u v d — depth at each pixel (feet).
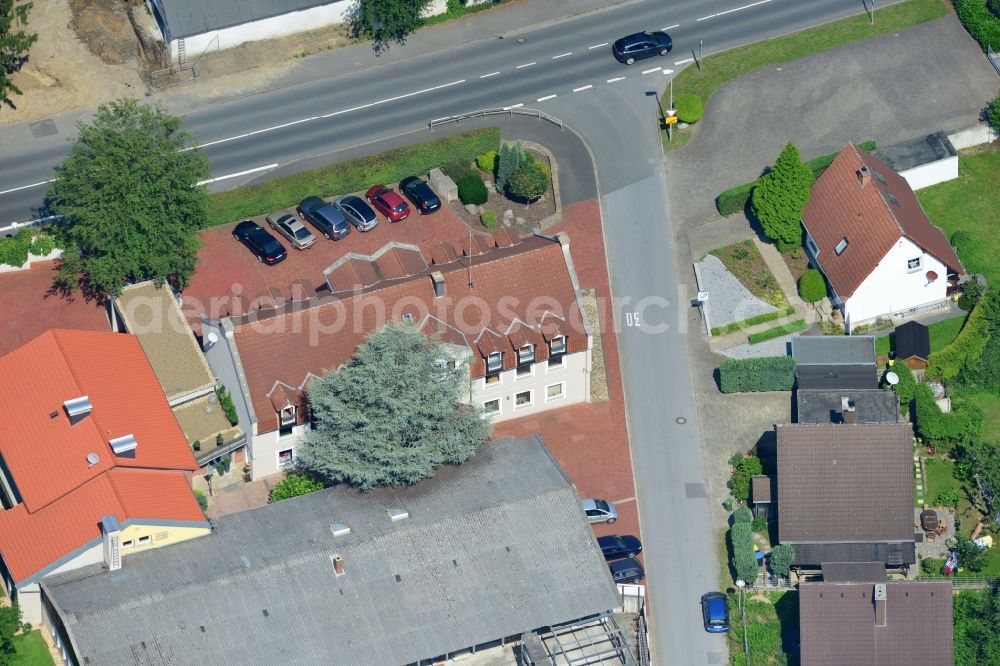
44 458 346.95
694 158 441.27
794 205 408.67
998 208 430.20
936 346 403.13
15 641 338.54
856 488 362.12
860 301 403.13
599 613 336.90
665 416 392.06
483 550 338.95
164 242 387.34
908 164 432.25
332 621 326.85
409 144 440.04
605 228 427.33
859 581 350.02
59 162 434.30
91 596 323.37
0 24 424.87
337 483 357.82
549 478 351.67
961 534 372.17
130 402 360.07
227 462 375.86
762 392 394.73
